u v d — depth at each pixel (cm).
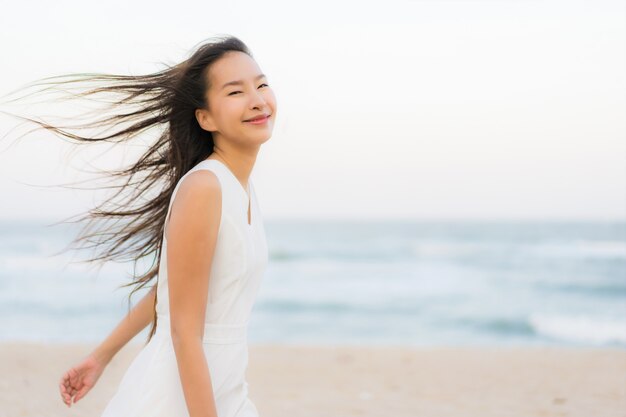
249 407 243
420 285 2880
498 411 517
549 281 2908
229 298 233
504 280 2972
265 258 245
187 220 215
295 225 7350
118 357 791
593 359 784
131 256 273
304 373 707
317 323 2169
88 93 259
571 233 5728
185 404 228
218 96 238
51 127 262
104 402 545
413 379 668
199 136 253
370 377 682
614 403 541
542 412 511
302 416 503
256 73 241
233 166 245
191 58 241
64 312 2105
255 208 252
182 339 213
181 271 214
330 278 3067
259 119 238
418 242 4641
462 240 4844
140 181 267
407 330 2067
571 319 2139
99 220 272
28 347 848
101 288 2453
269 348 904
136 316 270
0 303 2236
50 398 544
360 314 2314
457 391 603
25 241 4512
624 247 4103
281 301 2536
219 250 227
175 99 245
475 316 2234
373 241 4769
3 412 487
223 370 233
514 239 4962
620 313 2219
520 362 767
